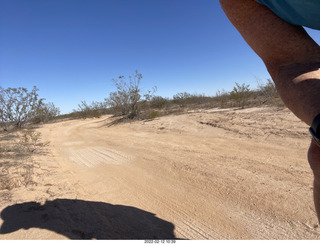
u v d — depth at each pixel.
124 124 13.88
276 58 0.81
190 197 3.08
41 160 5.74
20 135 12.25
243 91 13.02
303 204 2.58
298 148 4.75
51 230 2.02
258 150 4.98
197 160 4.70
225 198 2.96
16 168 4.59
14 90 16.70
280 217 2.40
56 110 30.02
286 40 0.78
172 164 4.61
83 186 3.65
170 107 19.97
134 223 2.37
